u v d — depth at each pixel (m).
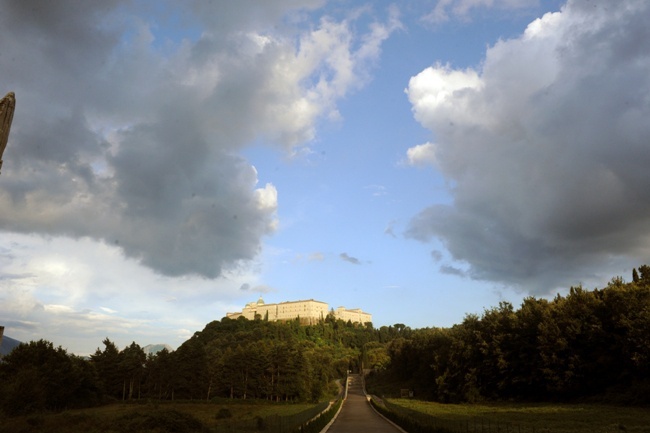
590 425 42.75
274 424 38.72
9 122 7.21
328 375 158.50
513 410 66.38
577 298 76.81
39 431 43.78
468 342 94.56
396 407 64.38
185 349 121.31
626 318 63.12
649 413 51.50
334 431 44.41
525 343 82.44
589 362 70.25
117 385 118.25
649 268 78.69
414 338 143.75
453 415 59.44
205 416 66.25
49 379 77.62
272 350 126.31
